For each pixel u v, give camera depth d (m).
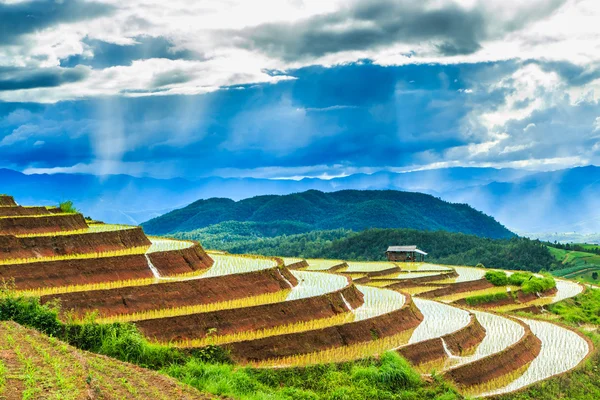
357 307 80.88
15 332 48.66
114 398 40.16
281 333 64.75
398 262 171.12
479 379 64.75
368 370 58.00
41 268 67.19
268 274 82.12
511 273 148.50
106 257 73.19
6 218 80.62
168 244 91.94
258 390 52.38
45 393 37.22
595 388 67.81
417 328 76.94
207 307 68.19
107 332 55.47
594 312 124.31
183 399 44.59
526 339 78.31
